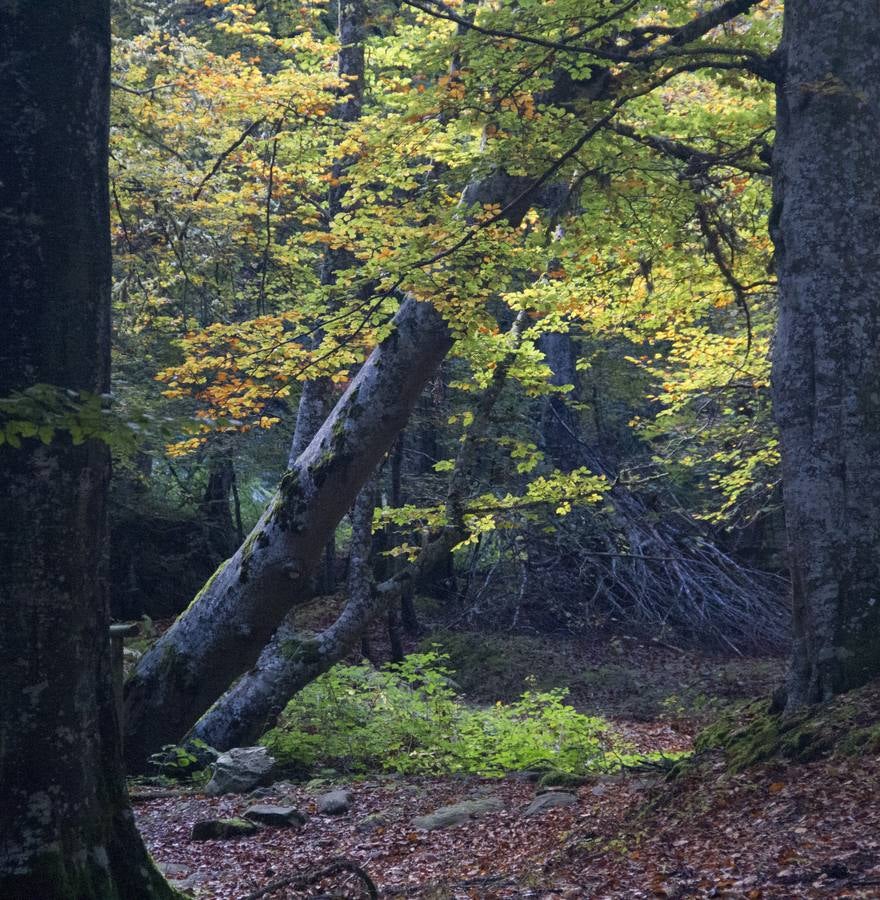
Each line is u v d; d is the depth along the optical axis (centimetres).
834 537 824
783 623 2303
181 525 2367
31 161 451
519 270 1280
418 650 2144
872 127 858
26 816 443
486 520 1502
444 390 2248
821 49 866
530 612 2372
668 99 1661
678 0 1053
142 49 1301
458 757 1197
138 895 476
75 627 460
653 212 1154
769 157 998
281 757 1209
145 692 1204
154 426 410
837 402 835
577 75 998
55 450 451
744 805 661
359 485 1194
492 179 1146
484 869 693
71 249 459
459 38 973
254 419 2256
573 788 972
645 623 2302
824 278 848
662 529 2492
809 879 491
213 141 1400
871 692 763
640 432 2272
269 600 1200
